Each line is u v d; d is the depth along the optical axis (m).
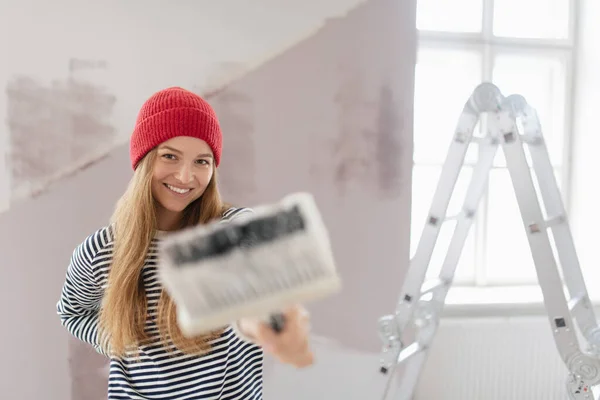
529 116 1.04
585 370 0.92
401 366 1.36
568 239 1.04
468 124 0.99
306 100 1.23
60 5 1.13
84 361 1.24
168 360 0.71
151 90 1.18
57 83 1.15
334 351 1.32
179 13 1.17
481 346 1.40
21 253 1.19
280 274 0.29
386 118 1.26
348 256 1.29
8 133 1.15
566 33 1.52
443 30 1.45
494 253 1.59
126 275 0.69
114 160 1.19
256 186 1.24
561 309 0.93
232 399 0.73
